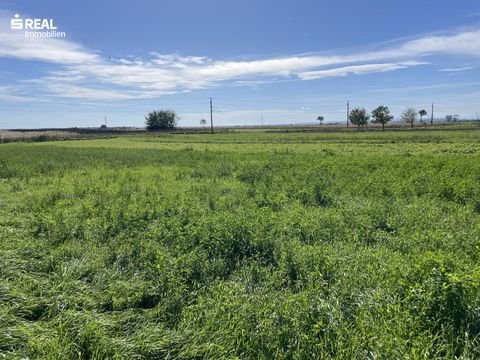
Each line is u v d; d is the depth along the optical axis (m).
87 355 3.65
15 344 3.65
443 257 4.62
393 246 6.29
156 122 131.62
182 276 5.18
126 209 8.84
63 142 63.47
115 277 5.30
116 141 63.69
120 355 3.51
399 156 23.69
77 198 11.12
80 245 6.60
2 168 19.22
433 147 32.78
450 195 10.24
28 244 6.41
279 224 7.24
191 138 69.69
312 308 4.05
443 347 3.43
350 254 5.75
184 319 4.13
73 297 4.59
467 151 27.20
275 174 15.60
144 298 4.78
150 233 6.87
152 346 3.64
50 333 3.82
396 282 4.57
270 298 4.47
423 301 3.93
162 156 27.94
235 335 3.76
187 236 6.58
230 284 4.87
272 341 3.67
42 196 11.22
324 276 5.12
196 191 11.99
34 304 4.39
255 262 5.65
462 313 3.78
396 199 9.75
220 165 19.66
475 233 6.43
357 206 8.88
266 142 51.59
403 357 3.25
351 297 4.40
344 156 24.86
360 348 3.50
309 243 6.57
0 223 8.15
